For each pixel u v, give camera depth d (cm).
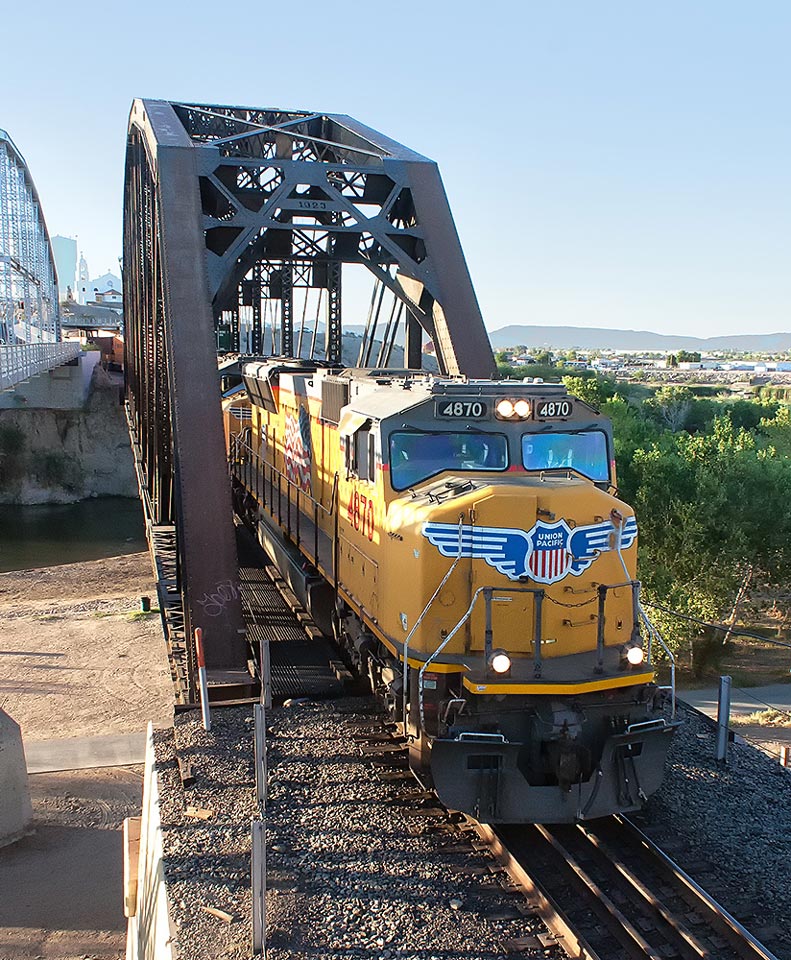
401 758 979
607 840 851
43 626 3231
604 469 1021
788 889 752
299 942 660
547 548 886
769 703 2567
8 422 6944
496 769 834
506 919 712
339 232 1555
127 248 2978
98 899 1469
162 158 1456
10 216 5059
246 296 3020
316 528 1340
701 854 805
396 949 661
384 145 1756
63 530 6012
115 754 2030
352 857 784
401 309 1847
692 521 2694
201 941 656
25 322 5525
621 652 872
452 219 1608
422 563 885
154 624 3206
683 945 688
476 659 877
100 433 7225
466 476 968
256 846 650
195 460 1220
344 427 1156
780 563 2833
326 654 1285
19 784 1669
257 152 2014
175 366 1274
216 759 948
